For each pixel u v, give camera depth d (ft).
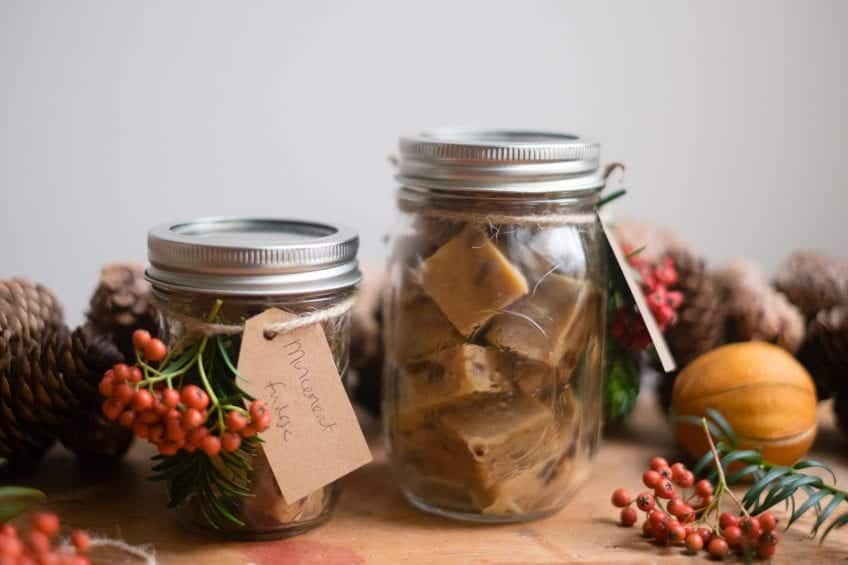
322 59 2.06
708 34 2.14
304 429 1.34
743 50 2.15
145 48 2.00
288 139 2.08
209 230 1.48
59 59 1.98
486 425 1.39
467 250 1.38
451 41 2.08
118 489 1.53
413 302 1.44
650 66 2.13
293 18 2.03
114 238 2.06
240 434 1.28
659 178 2.18
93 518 1.43
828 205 2.23
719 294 1.80
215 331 1.30
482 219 1.38
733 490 1.58
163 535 1.39
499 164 1.37
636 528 1.44
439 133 1.61
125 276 1.60
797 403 1.58
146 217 2.06
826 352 1.72
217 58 2.03
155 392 1.29
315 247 1.33
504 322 1.37
